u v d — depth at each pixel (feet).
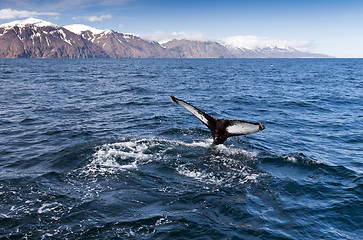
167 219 21.21
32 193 24.77
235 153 35.53
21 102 75.92
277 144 41.86
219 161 32.68
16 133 45.91
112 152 34.88
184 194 25.00
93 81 147.13
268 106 77.25
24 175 28.73
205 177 28.50
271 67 381.40
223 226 20.58
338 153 39.01
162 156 33.73
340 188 27.76
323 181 29.17
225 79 170.09
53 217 21.17
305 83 145.79
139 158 33.01
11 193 24.70
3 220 20.65
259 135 46.42
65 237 18.94
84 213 21.77
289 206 23.82
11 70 234.79
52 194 24.62
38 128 49.19
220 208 22.93
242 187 26.66
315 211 23.31
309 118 62.59
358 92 108.06
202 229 20.13
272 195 25.49
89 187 26.08
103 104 75.82
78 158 32.99
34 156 34.83
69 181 27.30
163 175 28.76
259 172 30.32
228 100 86.79
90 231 19.61
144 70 281.54
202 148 36.76
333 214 22.93
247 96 95.81
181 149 36.24
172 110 68.28
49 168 30.58
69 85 123.34
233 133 35.81
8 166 31.63
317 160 35.19
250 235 19.72
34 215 21.36
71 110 66.59
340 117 63.93
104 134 45.09
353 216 22.79
